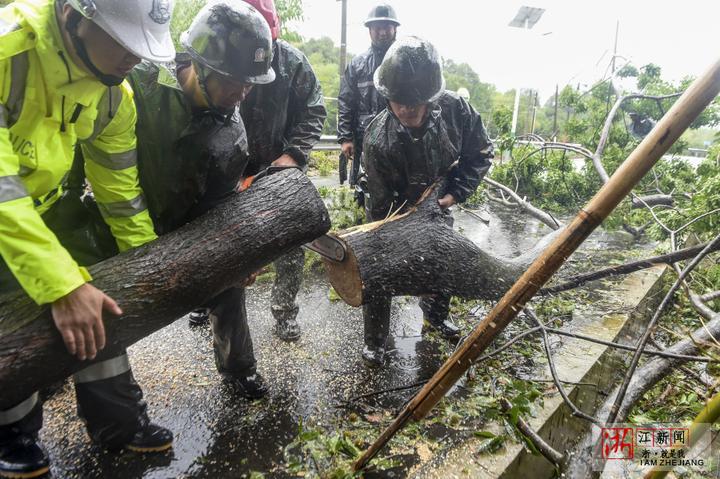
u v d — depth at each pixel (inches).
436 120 110.8
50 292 58.3
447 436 94.3
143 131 78.2
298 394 107.7
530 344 130.8
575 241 61.1
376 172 117.6
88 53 60.6
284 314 129.6
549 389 110.0
